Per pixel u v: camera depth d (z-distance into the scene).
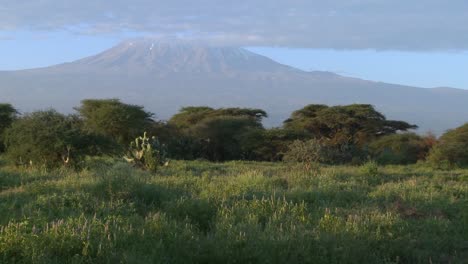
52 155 18.14
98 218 7.32
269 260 6.14
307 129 53.34
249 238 6.60
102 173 11.13
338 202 10.28
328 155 27.69
